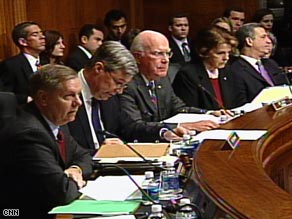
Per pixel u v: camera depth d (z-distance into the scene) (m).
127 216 2.23
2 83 5.99
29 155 2.68
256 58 5.80
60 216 2.29
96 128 3.72
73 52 7.36
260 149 2.79
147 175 2.71
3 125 2.76
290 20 9.11
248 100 5.57
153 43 4.38
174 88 5.14
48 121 2.88
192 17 9.84
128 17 9.62
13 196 2.68
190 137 3.42
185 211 2.10
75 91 2.86
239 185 2.01
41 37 6.12
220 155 2.56
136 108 4.29
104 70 3.55
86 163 3.06
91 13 8.38
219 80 5.22
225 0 9.72
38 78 2.86
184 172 2.66
